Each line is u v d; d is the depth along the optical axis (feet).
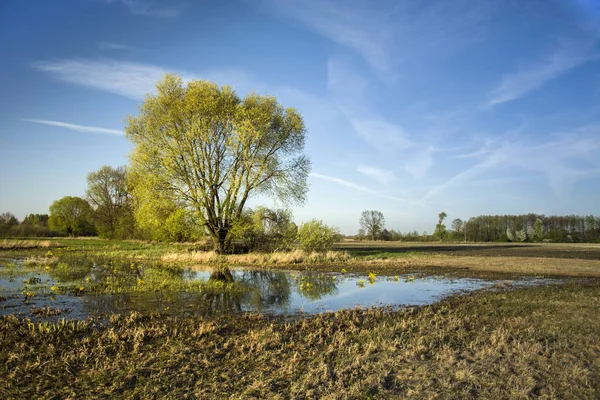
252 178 104.68
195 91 99.14
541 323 36.47
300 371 25.16
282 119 110.32
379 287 59.41
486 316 39.34
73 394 21.17
